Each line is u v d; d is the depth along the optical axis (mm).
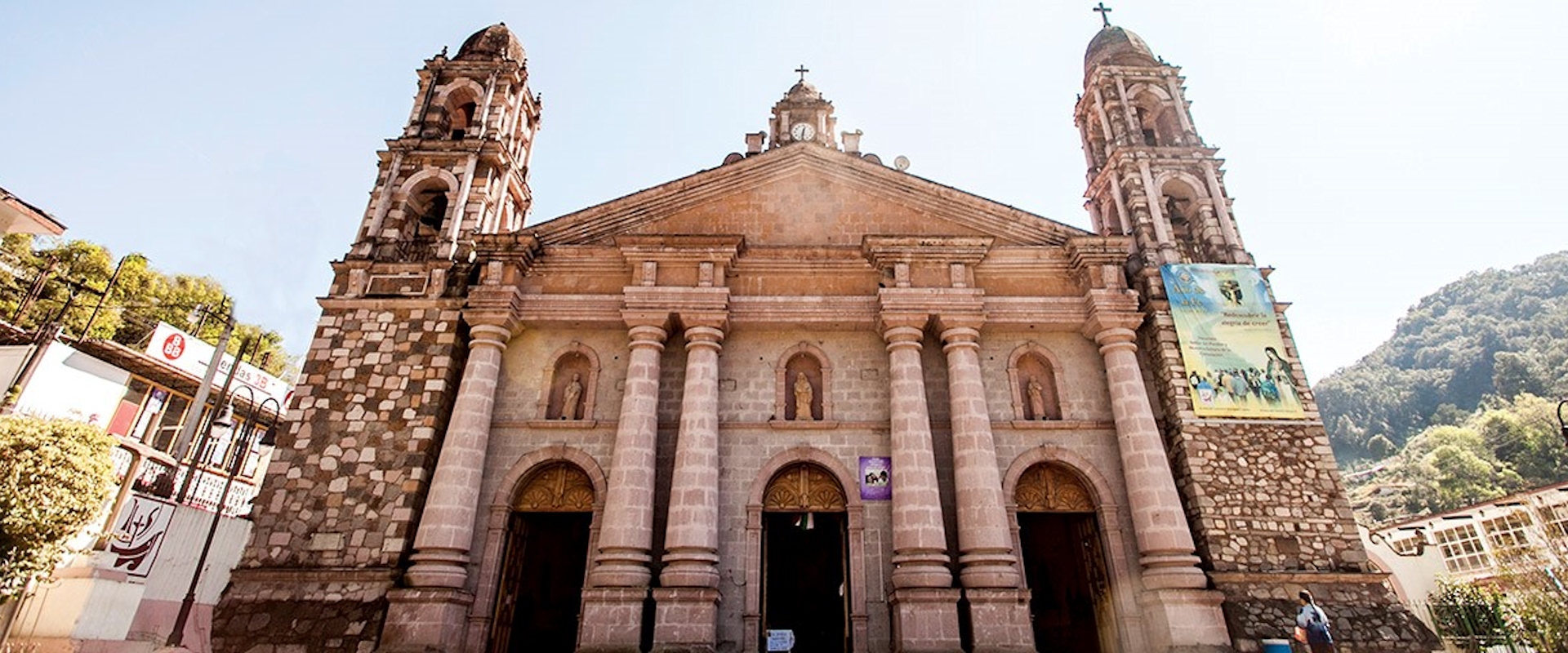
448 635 17984
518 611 24438
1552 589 26891
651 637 18531
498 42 29406
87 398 25938
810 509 20812
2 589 16391
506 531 20234
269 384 34125
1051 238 23656
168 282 39969
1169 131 28188
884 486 20578
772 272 22922
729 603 19250
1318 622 16875
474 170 25375
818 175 24672
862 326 22375
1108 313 21953
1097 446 21375
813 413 21984
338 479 20172
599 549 19047
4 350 24281
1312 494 20578
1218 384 21797
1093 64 30219
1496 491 63812
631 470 19609
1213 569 19547
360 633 18031
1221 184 26234
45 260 34125
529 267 22953
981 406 20812
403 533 19422
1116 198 26281
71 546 19188
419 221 26000
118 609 19188
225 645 18031
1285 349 22547
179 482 27719
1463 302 125688
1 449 16875
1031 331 22812
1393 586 34594
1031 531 25594
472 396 20609
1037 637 24219
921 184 24156
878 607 19234
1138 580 19656
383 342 22031
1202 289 23188
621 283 22797
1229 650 18078
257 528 19594
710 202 24234
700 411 20422
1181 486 21047
